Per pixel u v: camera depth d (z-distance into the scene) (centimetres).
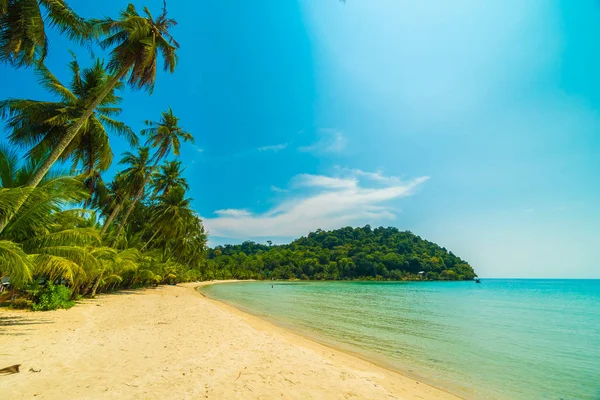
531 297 5266
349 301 3466
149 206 4256
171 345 897
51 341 843
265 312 2264
